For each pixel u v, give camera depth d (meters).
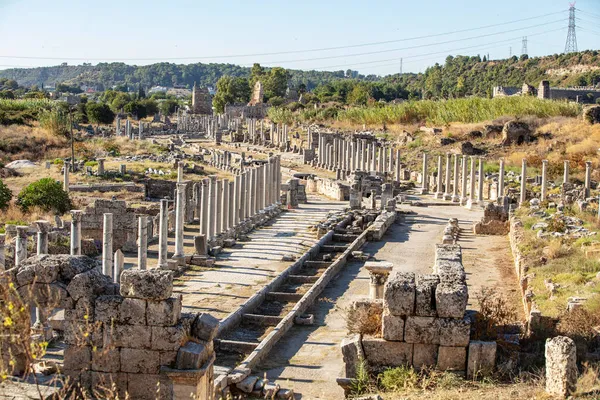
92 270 15.66
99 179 72.56
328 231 47.88
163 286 14.90
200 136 151.62
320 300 30.12
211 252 42.41
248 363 20.59
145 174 78.00
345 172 83.25
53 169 79.50
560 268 28.50
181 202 38.72
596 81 193.50
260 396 18.62
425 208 62.00
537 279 27.59
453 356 16.77
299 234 50.81
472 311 17.83
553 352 14.85
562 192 56.12
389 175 75.06
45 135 104.56
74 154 96.06
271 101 198.00
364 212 56.50
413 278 17.48
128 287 15.00
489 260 37.50
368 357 17.11
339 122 131.62
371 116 122.94
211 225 44.16
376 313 17.77
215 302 30.72
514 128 86.62
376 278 24.09
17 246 29.02
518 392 15.26
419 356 16.91
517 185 66.12
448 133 94.56
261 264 39.94
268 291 31.69
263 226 54.69
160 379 14.99
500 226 47.06
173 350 14.99
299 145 116.56
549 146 82.75
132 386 15.08
